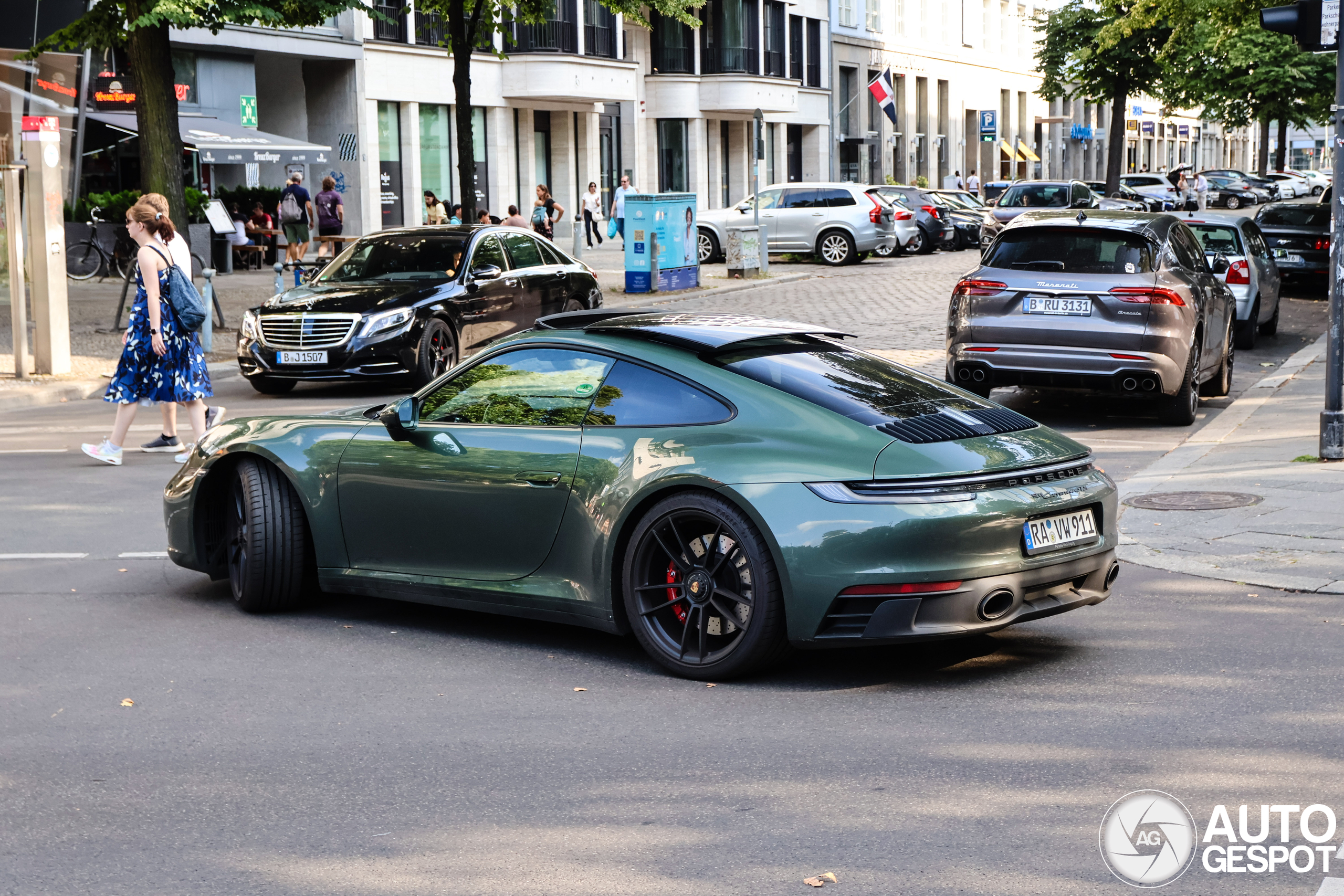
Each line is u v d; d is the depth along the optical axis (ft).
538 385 19.76
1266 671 18.19
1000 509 17.21
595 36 138.41
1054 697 17.30
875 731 16.10
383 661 19.24
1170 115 180.14
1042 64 165.48
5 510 29.84
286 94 118.11
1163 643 19.65
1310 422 37.42
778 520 17.10
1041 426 19.33
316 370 46.44
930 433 17.71
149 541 26.91
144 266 34.71
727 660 17.76
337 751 15.66
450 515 19.92
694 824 13.42
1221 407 42.88
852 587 16.83
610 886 12.09
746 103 158.81
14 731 16.44
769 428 17.79
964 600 17.01
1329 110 173.58
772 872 12.32
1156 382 36.88
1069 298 37.27
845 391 18.47
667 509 17.94
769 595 17.26
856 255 112.98
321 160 101.40
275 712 17.08
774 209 114.52
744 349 19.24
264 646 20.04
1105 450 35.37
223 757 15.48
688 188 158.81
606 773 14.85
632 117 151.84
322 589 21.59
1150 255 37.58
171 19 59.52
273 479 21.59
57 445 38.65
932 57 214.48
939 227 129.29
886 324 66.69
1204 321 39.06
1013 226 38.91
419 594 20.47
